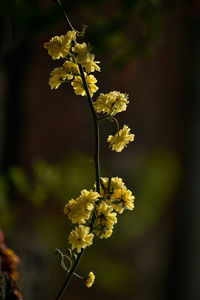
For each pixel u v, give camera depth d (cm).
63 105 345
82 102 350
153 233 380
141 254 367
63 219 322
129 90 362
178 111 401
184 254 404
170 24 380
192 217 405
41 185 216
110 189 101
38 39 316
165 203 376
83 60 99
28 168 330
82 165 339
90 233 99
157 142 386
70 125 346
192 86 400
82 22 301
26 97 325
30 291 149
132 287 360
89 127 352
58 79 101
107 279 342
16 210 274
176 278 405
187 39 394
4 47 171
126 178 358
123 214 346
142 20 185
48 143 341
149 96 378
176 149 399
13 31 162
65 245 321
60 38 99
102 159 351
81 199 98
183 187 402
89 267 337
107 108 102
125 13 181
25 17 161
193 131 402
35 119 333
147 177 366
